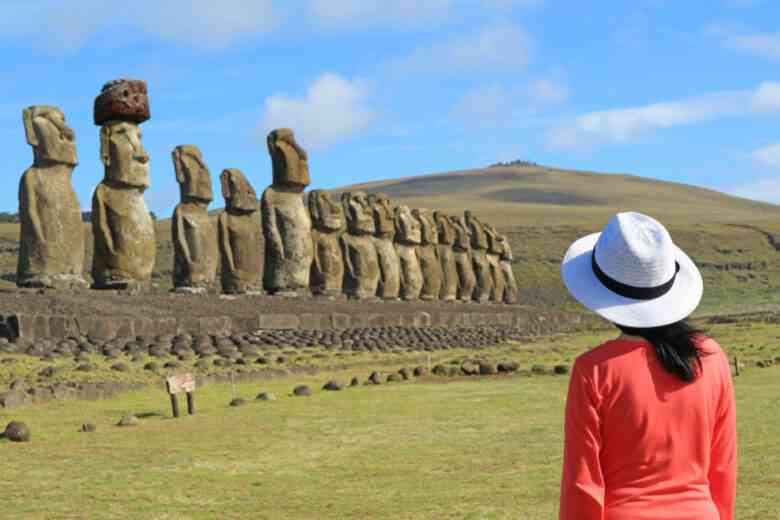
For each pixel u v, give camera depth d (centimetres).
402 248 5872
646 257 412
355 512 965
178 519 943
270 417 1605
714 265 10094
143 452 1291
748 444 1273
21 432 1376
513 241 10800
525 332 4878
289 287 4394
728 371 426
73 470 1172
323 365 2511
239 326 3266
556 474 1123
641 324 410
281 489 1074
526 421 1541
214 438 1402
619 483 408
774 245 10862
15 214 10056
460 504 985
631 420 404
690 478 406
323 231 4853
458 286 6712
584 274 434
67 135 3194
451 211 13512
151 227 3475
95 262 3412
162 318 2994
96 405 1727
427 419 1575
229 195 4197
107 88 3400
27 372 2011
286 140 4431
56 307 2791
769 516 894
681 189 19200
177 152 3941
